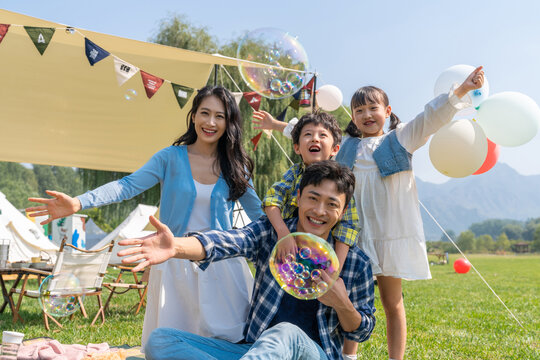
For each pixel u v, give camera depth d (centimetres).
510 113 299
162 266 248
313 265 175
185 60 596
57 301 459
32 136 608
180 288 244
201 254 188
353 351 298
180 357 188
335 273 175
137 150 678
